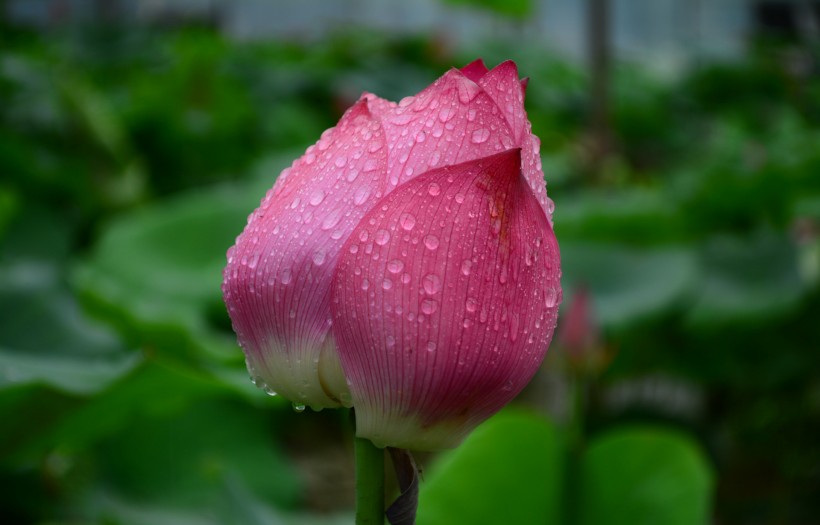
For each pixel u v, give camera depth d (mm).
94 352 1082
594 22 2393
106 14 5527
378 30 5262
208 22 5535
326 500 1886
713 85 4465
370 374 521
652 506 939
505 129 528
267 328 534
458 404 523
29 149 2271
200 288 1888
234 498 881
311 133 3002
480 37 4383
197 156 2807
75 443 891
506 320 521
